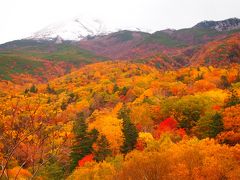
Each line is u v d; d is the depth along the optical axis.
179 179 29.77
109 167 38.88
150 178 31.89
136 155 34.56
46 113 8.30
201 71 169.25
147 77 178.00
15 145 7.51
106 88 154.62
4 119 7.56
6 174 7.54
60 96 146.62
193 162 32.25
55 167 37.66
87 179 39.53
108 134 60.09
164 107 75.69
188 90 120.38
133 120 74.44
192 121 67.62
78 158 51.31
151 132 67.06
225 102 68.75
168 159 33.31
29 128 7.72
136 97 127.75
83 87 176.50
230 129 52.44
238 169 29.56
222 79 130.25
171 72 181.88
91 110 118.75
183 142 41.47
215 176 29.59
